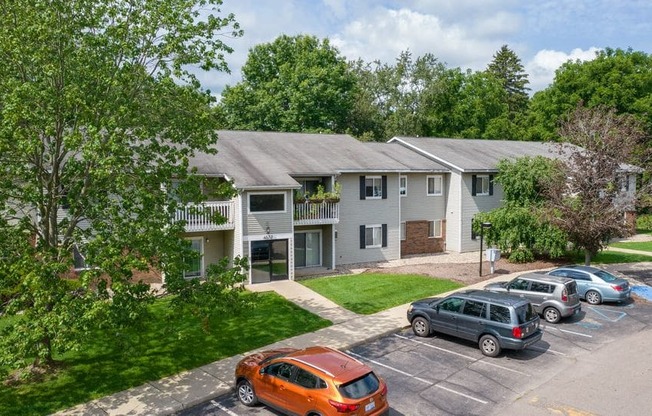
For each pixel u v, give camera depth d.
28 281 11.35
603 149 25.25
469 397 13.05
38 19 12.62
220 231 25.67
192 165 23.92
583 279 22.16
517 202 30.73
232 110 47.38
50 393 13.16
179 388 13.53
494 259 26.92
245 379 12.52
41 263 11.95
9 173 13.08
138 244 13.09
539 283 19.69
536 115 58.31
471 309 16.39
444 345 16.94
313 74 46.53
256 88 50.22
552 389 13.54
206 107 17.22
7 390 13.27
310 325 18.69
